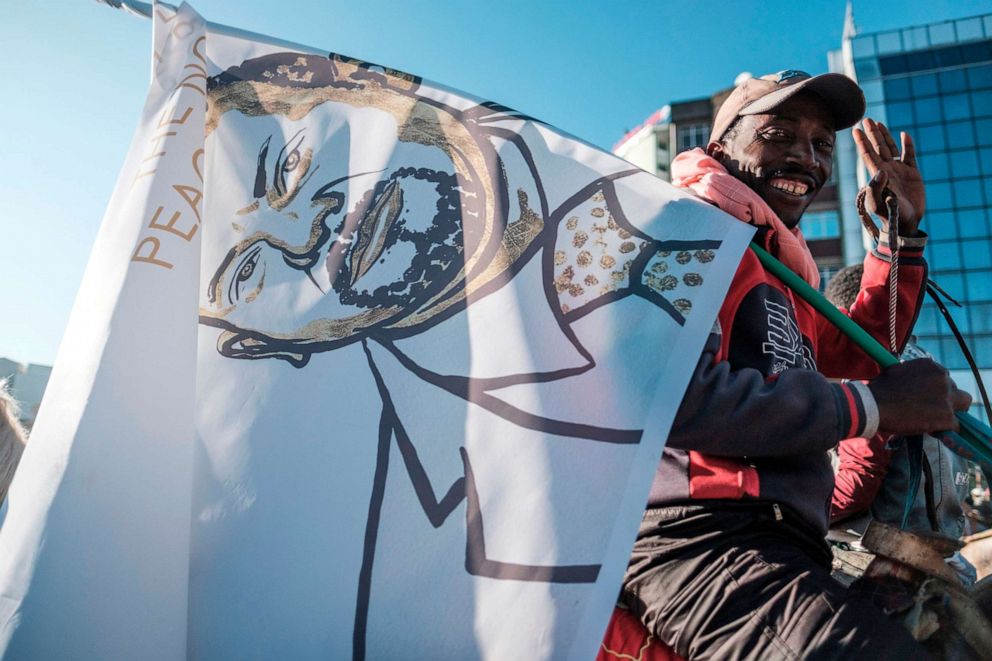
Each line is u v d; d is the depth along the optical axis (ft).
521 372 3.52
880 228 5.88
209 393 3.82
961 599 3.88
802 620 3.49
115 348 3.50
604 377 3.40
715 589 3.75
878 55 116.37
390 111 4.58
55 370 3.56
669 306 3.52
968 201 106.63
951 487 6.65
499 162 4.25
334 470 3.51
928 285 5.82
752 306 4.33
